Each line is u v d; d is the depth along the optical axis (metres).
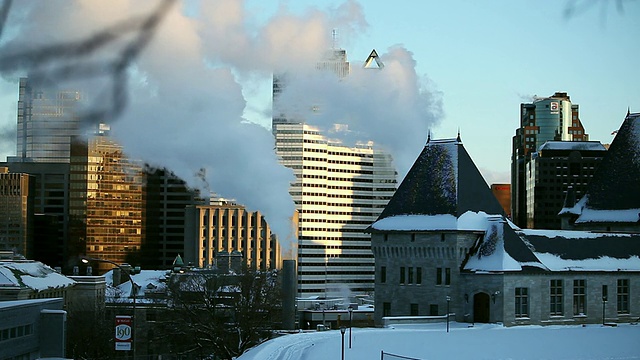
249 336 132.50
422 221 141.25
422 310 139.50
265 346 99.25
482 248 136.50
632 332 123.00
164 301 179.00
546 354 99.69
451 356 94.94
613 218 163.25
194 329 131.62
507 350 101.44
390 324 128.75
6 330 105.00
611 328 129.62
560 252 142.88
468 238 137.62
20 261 191.75
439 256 138.25
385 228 144.50
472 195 142.88
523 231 143.88
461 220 138.00
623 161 167.75
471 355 96.62
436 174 145.62
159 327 151.75
